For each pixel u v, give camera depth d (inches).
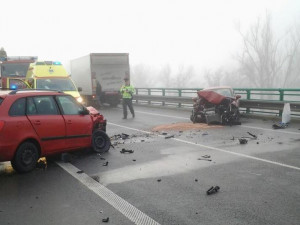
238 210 187.5
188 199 206.5
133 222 175.8
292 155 310.3
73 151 340.2
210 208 191.5
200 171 267.3
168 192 220.2
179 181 243.0
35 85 548.7
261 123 529.0
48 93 300.8
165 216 182.2
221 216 180.1
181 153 332.5
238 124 518.6
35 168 286.4
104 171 274.8
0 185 241.9
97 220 179.5
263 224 169.3
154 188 229.0
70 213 189.6
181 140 401.1
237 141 384.5
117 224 174.1
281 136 408.8
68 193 222.7
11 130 257.9
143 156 324.8
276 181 236.8
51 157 327.6
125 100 649.6
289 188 221.8
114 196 215.3
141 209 193.0
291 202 197.5
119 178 254.5
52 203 205.3
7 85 720.3
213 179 245.6
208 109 524.4
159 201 204.5
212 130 468.1
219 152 331.6
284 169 265.7
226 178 247.1
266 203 196.7
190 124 533.3
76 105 325.1
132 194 218.2
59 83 563.5
